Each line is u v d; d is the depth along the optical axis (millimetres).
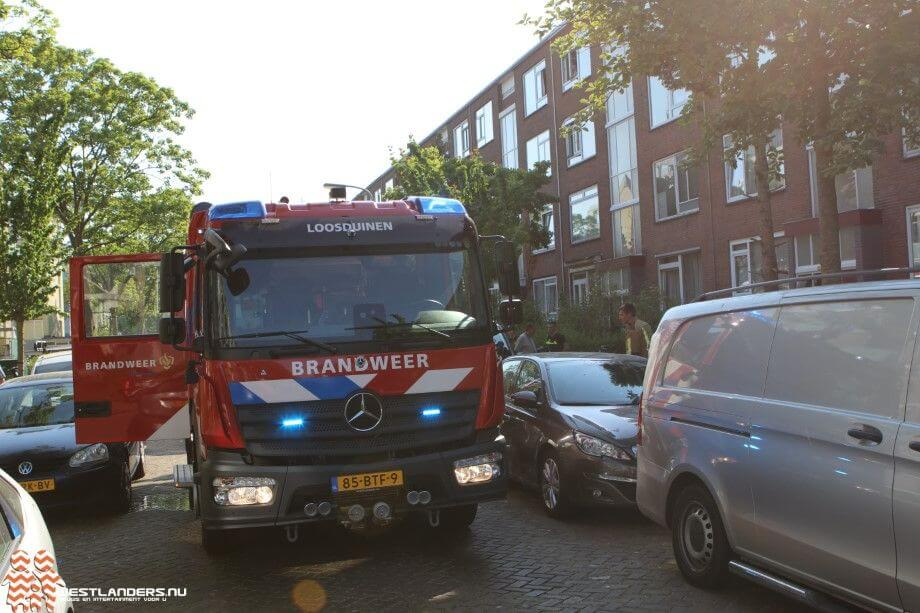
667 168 24844
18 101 30328
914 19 8250
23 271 26656
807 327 4750
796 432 4566
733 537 5086
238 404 5855
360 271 6391
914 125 8703
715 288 22547
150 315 8055
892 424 4000
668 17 9094
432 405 6156
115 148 33594
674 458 5668
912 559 3822
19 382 10719
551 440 7914
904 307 4168
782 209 19875
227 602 5773
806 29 8906
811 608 5086
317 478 5766
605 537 7117
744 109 9273
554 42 11984
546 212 33125
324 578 6230
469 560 6543
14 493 3830
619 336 21188
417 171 28062
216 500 5762
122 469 9094
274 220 6418
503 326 6965
